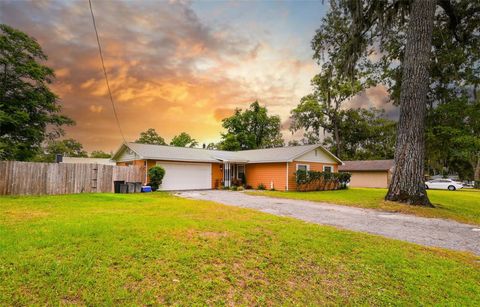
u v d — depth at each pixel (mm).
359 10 12656
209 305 2768
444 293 3451
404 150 11320
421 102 11172
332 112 35000
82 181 13938
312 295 3189
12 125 19250
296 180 18625
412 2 11891
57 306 2475
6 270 3000
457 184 28875
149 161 17047
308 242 4879
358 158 40125
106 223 5496
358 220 7859
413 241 5766
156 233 4828
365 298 3219
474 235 6457
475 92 12672
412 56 11375
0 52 19203
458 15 13047
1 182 11555
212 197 13242
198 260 3721
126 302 2637
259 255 4117
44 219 5930
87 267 3217
